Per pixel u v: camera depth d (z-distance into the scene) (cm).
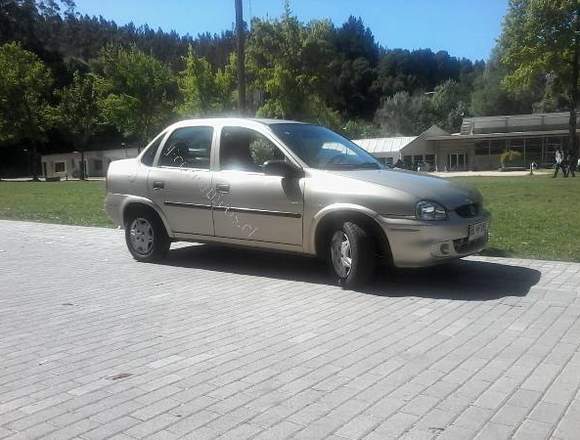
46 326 565
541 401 383
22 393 408
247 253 917
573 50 3956
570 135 4234
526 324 541
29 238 1152
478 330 527
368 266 664
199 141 818
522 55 4044
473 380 418
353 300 636
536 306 596
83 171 6450
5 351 495
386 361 456
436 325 543
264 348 491
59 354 486
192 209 800
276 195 720
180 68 10700
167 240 859
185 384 418
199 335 529
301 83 3741
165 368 450
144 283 742
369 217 656
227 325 558
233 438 339
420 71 13738
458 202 666
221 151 790
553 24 3928
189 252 937
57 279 774
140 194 852
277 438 339
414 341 501
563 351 472
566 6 3822
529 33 3988
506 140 7000
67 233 1209
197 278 762
